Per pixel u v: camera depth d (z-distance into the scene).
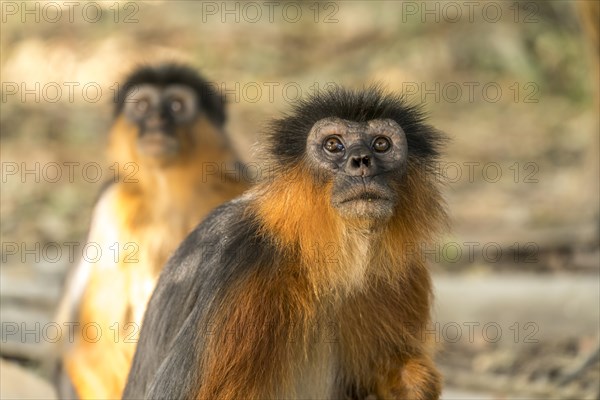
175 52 31.56
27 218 22.02
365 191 8.20
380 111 8.62
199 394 8.45
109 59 30.73
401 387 9.24
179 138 12.70
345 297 8.96
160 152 12.58
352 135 8.38
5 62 31.22
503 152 25.88
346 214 8.20
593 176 20.50
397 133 8.47
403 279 9.09
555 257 18.70
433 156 8.89
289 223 8.46
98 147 25.88
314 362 9.06
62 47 31.55
